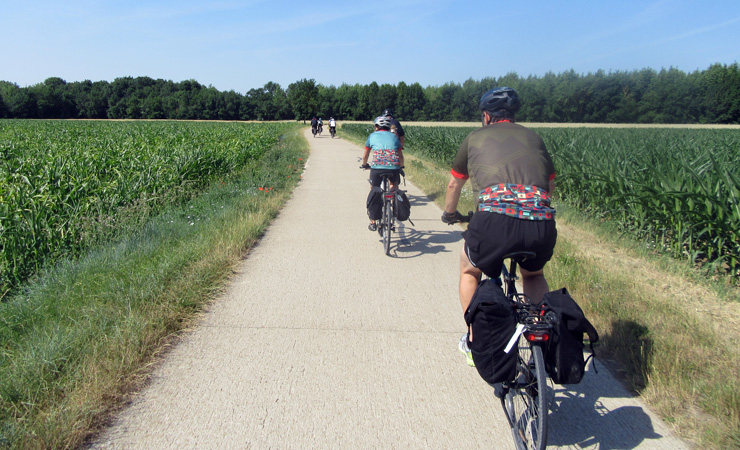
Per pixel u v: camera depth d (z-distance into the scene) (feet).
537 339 7.20
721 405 8.71
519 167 8.29
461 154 9.21
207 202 28.07
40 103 342.23
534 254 7.98
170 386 9.75
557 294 7.88
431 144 69.87
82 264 16.22
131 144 51.39
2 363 10.05
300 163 54.24
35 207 18.48
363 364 10.77
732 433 7.98
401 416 8.90
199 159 37.76
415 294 15.08
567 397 9.55
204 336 12.01
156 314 12.44
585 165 27.89
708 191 17.72
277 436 8.28
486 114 9.61
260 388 9.74
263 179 38.11
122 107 371.35
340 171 49.70
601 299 13.67
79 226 19.54
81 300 13.34
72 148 45.98
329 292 15.16
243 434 8.31
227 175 40.42
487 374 7.66
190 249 17.70
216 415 8.83
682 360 10.26
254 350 11.33
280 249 20.12
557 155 31.89
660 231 21.43
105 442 8.04
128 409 8.95
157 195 27.32
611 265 17.94
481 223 8.08
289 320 13.03
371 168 20.77
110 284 14.10
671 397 9.21
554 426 8.67
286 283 15.93
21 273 16.70
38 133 96.78
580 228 24.32
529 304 8.09
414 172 46.03
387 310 13.80
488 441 8.23
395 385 9.94
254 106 373.81
